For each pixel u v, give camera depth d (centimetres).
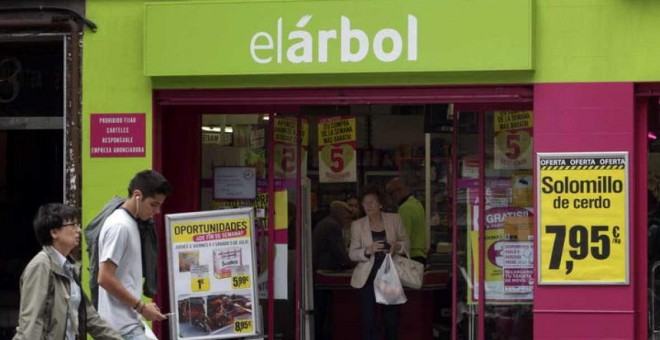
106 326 745
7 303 1226
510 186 1087
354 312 1189
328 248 1169
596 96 1002
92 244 832
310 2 1029
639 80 998
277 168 1139
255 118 1138
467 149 1099
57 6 1080
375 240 1134
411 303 1186
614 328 999
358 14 1022
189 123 1145
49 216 720
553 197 1006
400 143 1158
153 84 1067
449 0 1008
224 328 1017
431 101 1038
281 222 1138
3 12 1084
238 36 1039
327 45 1027
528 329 1085
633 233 1003
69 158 1077
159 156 1084
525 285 1086
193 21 1045
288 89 1059
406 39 1015
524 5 995
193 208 1146
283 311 1136
